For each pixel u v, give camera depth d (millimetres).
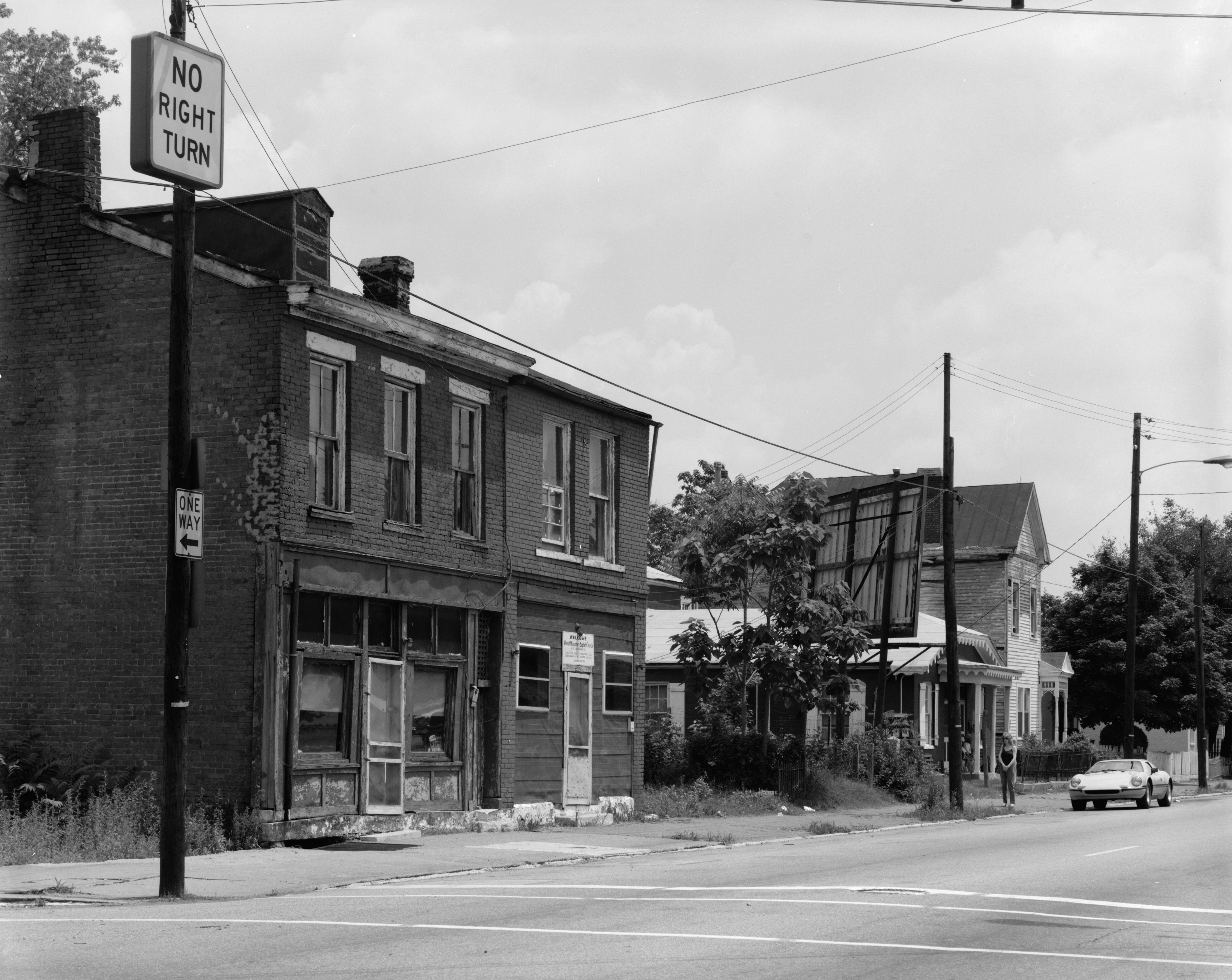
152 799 20016
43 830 18469
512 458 25438
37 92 32312
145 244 21125
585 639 27297
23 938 11047
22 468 21578
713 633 43031
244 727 19781
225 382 20422
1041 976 9719
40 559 21359
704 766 34594
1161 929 12250
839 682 35344
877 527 41250
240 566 20031
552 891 15102
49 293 21688
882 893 14789
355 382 21688
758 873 17375
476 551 24297
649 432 29750
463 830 23297
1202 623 58875
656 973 9469
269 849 19344
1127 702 46469
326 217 22578
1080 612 61812
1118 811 37469
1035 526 57406
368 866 17750
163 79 15023
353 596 21375
